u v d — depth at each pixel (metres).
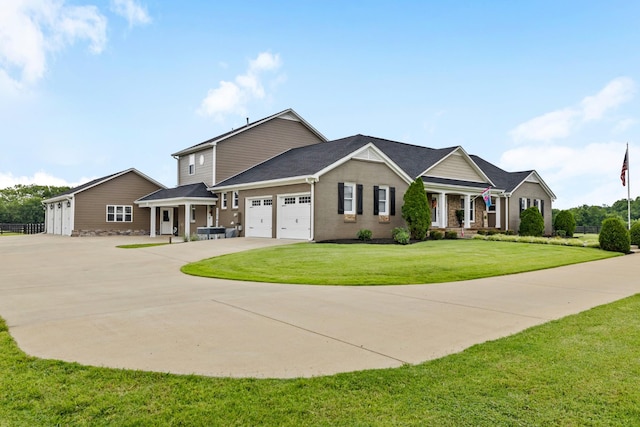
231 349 4.88
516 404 3.42
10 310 6.90
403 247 16.97
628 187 25.17
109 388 3.74
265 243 18.33
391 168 21.91
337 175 19.72
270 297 8.02
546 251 16.86
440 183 23.80
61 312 6.75
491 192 27.25
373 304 7.42
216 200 25.47
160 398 3.54
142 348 4.89
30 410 3.32
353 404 3.44
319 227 19.00
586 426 3.07
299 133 29.75
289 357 4.62
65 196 30.42
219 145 26.30
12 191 69.56
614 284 9.81
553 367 4.23
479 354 4.66
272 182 20.50
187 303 7.44
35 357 4.55
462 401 3.49
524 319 6.38
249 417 3.22
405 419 3.19
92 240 25.17
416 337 5.41
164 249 17.39
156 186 33.34
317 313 6.71
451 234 22.97
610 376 3.98
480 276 10.82
